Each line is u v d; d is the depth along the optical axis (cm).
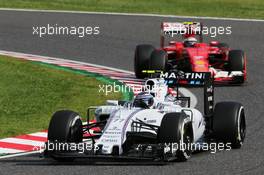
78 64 7312
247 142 4266
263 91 5978
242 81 6219
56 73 6831
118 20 9394
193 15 9750
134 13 9831
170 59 6550
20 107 5447
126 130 3597
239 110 4022
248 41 8312
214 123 4003
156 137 3706
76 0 10675
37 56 7694
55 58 7600
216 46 6575
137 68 6600
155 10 10062
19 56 7669
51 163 3756
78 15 9662
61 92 6016
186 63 6250
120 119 3669
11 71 6900
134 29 8931
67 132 3634
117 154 3522
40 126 4834
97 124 3841
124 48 8044
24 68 7050
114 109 3853
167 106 3934
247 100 5634
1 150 4150
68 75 6750
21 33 8719
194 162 3741
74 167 3650
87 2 10569
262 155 3934
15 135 4562
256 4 10588
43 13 9762
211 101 4206
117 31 8825
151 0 10750
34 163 3778
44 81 6469
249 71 6912
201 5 10406
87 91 6056
